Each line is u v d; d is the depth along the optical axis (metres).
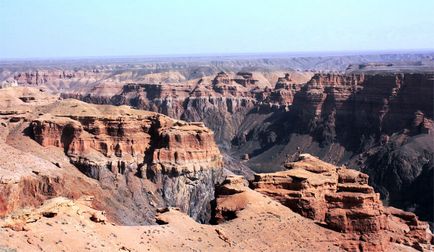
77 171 180.50
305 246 98.94
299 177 113.94
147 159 191.38
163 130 197.00
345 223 106.44
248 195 108.94
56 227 69.56
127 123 194.88
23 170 156.62
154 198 179.88
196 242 88.44
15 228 65.31
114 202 168.62
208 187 193.25
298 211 110.50
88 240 70.31
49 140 190.00
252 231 97.69
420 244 122.88
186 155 191.38
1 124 197.88
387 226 119.44
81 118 195.62
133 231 83.12
